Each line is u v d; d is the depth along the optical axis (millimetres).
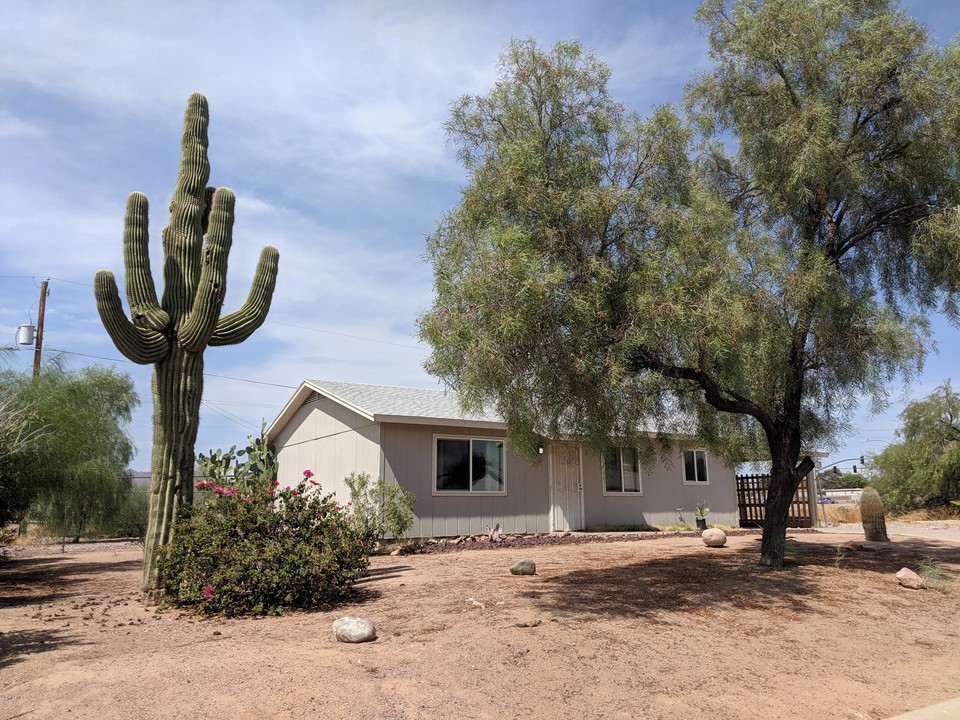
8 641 6777
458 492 16625
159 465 9031
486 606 7973
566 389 8281
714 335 7574
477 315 7352
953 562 11438
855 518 26094
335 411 17844
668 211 7891
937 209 9875
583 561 11945
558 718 4789
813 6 9750
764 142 10312
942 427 28906
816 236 10375
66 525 18453
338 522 9227
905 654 6562
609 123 8453
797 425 10508
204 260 9297
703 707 5094
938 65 9602
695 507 21375
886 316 9367
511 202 8039
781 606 8195
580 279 7812
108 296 8367
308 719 4617
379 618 7598
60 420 13523
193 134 9859
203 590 8211
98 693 5027
